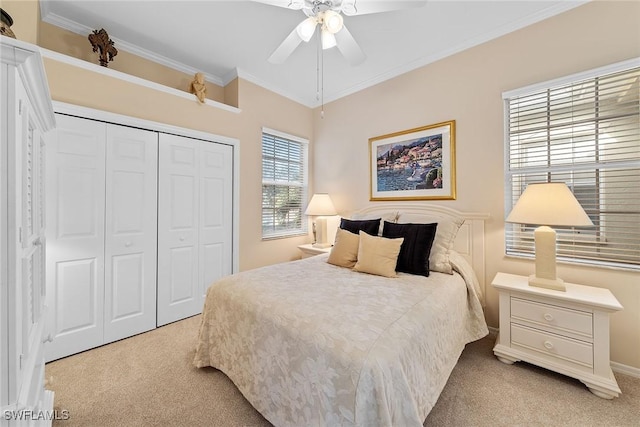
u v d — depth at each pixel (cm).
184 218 265
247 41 246
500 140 227
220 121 290
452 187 253
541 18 205
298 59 275
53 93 191
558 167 204
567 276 195
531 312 175
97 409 143
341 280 180
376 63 280
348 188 349
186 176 266
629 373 172
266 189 345
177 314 260
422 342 121
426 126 270
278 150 358
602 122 187
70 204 198
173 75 284
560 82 197
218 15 211
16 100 72
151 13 209
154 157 243
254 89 320
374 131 319
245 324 146
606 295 162
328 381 103
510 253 226
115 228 221
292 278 184
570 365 161
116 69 246
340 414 98
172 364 186
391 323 118
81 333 203
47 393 138
